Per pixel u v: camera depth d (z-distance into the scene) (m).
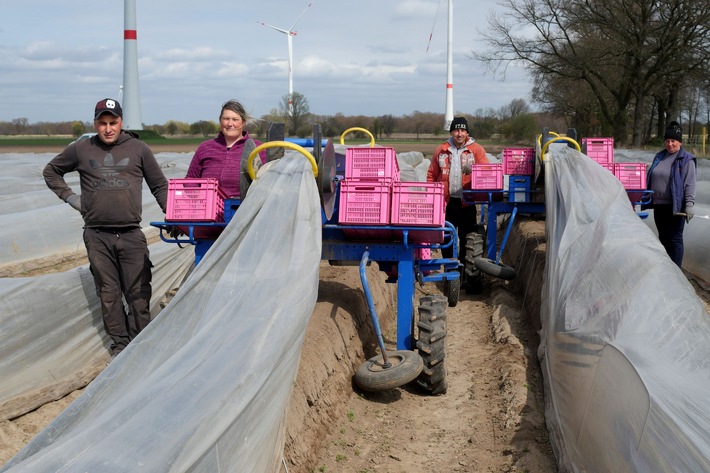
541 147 10.07
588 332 5.14
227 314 4.16
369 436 5.79
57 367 6.34
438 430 5.94
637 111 42.84
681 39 38.97
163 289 7.95
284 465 4.49
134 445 2.79
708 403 3.42
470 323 9.19
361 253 6.47
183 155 28.14
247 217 5.10
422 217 6.09
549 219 8.32
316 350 6.00
